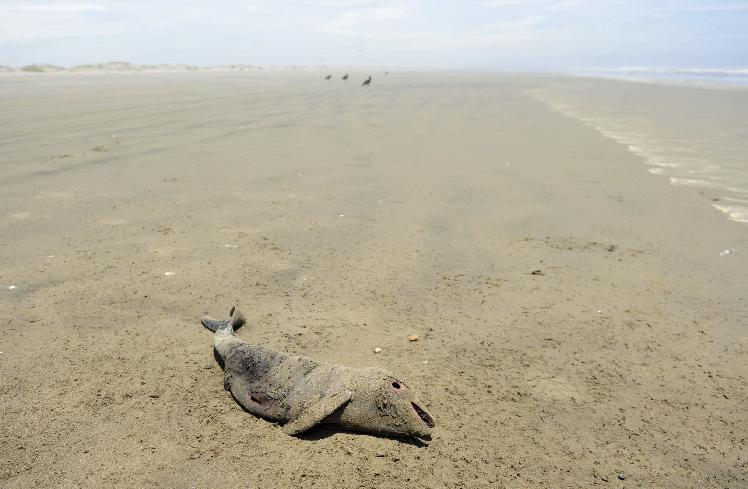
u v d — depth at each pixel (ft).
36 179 29.14
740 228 22.86
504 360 14.16
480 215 24.66
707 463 10.92
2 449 10.80
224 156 35.01
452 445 11.19
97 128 44.04
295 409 11.57
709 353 14.53
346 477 10.28
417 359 14.10
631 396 12.87
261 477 10.24
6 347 14.19
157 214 24.30
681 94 74.90
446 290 17.83
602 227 23.25
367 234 22.31
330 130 44.98
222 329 14.80
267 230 22.59
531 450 11.14
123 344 14.52
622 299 17.35
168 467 10.45
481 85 104.68
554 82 112.27
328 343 14.70
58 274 18.30
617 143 39.58
